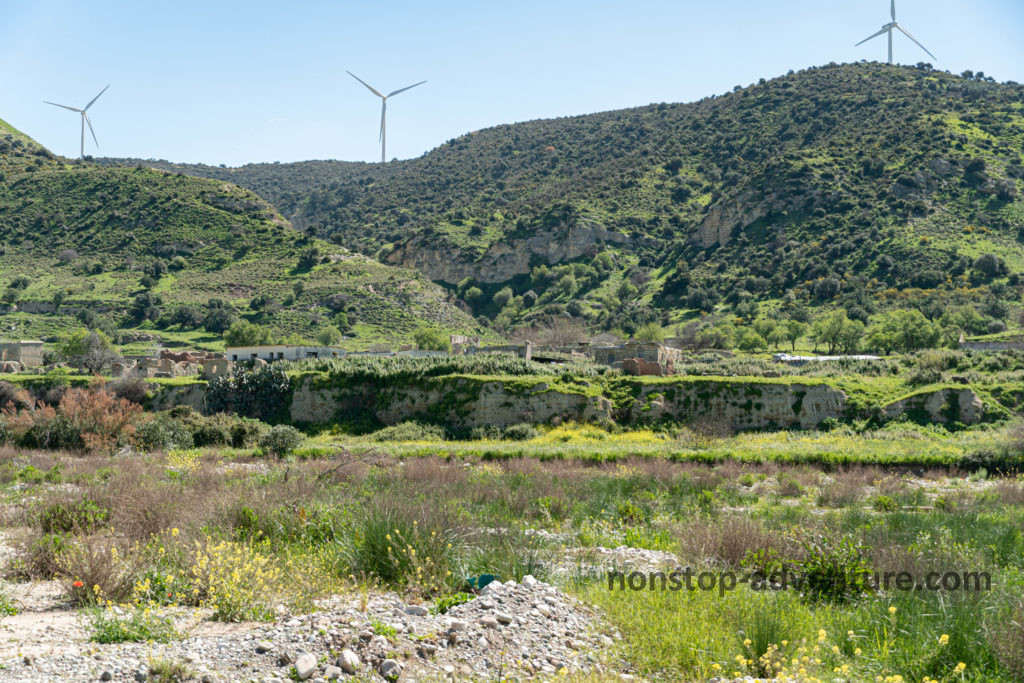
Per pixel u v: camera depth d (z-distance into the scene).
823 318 129.38
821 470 37.19
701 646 8.83
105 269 162.75
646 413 57.66
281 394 64.44
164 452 42.44
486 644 8.47
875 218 162.75
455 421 59.91
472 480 26.88
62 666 7.18
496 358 65.75
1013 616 8.95
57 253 170.25
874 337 104.56
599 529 17.95
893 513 19.92
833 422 55.09
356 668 7.56
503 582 11.05
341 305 146.25
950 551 12.72
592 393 58.50
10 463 33.28
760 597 10.17
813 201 173.12
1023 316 114.50
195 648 7.88
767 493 28.09
